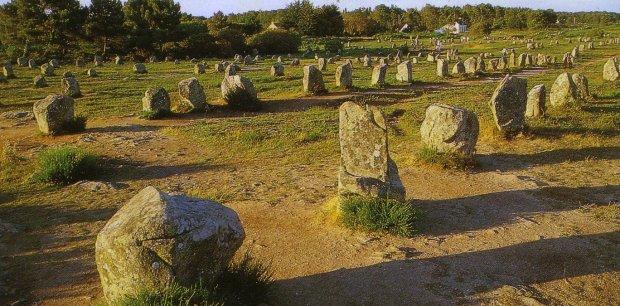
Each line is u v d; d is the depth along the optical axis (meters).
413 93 25.97
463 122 11.73
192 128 18.30
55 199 11.15
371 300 6.34
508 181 10.88
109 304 5.41
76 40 60.72
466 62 35.81
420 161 12.10
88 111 23.27
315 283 6.77
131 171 13.44
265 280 6.29
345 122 8.82
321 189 10.79
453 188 10.52
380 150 8.67
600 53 51.81
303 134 16.30
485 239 8.03
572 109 18.00
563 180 10.90
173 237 5.02
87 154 13.37
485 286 6.63
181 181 12.37
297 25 94.31
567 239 7.96
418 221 8.64
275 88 28.91
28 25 56.94
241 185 11.59
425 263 7.24
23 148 16.42
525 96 14.20
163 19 63.03
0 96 28.42
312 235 8.30
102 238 5.20
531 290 6.54
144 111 21.16
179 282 5.18
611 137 14.12
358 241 7.97
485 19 118.62
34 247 8.43
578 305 6.22
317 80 25.69
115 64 53.00
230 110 22.56
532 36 89.69
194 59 57.94
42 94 29.14
